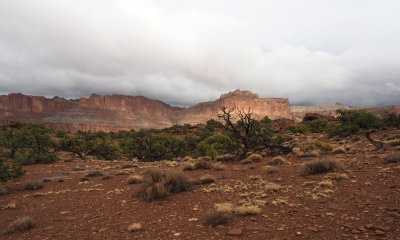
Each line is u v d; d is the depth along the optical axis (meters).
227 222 4.70
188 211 5.89
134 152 33.22
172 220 5.28
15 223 5.51
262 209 5.30
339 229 3.77
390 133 24.03
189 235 4.26
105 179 13.61
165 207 6.45
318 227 3.96
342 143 21.06
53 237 4.83
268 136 19.34
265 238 3.75
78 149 33.56
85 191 10.20
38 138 30.17
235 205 5.90
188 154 36.78
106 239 4.46
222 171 12.77
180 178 8.52
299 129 54.97
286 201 5.73
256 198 6.38
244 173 11.30
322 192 6.11
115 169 18.97
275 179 8.90
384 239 3.20
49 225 5.74
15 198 9.51
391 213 4.06
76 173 17.34
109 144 35.00
